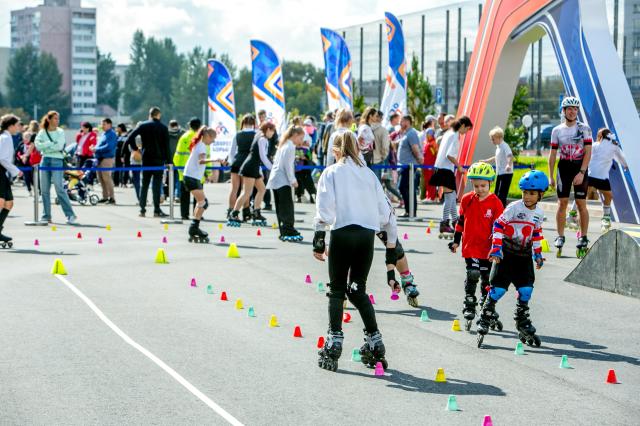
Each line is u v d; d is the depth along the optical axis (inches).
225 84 2266.2
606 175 1259.2
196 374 526.3
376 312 723.4
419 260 997.8
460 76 4025.6
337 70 1929.1
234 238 1204.5
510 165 1262.3
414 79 2674.7
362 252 546.0
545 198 1772.9
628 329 664.4
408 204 1465.3
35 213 1379.2
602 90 1261.1
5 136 1084.5
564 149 1020.5
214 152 2295.8
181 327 655.1
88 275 890.1
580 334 647.1
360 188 552.7
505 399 480.7
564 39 1339.8
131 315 697.0
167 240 1182.9
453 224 1195.3
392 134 1731.1
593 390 500.4
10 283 839.7
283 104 2000.5
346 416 447.8
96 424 433.7
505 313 717.3
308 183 1729.8
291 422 438.0
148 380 513.0
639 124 1262.3
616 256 808.9
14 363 549.3
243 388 498.0
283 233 1171.9
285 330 649.6
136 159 2044.8
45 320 676.1
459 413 454.6
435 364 557.6
